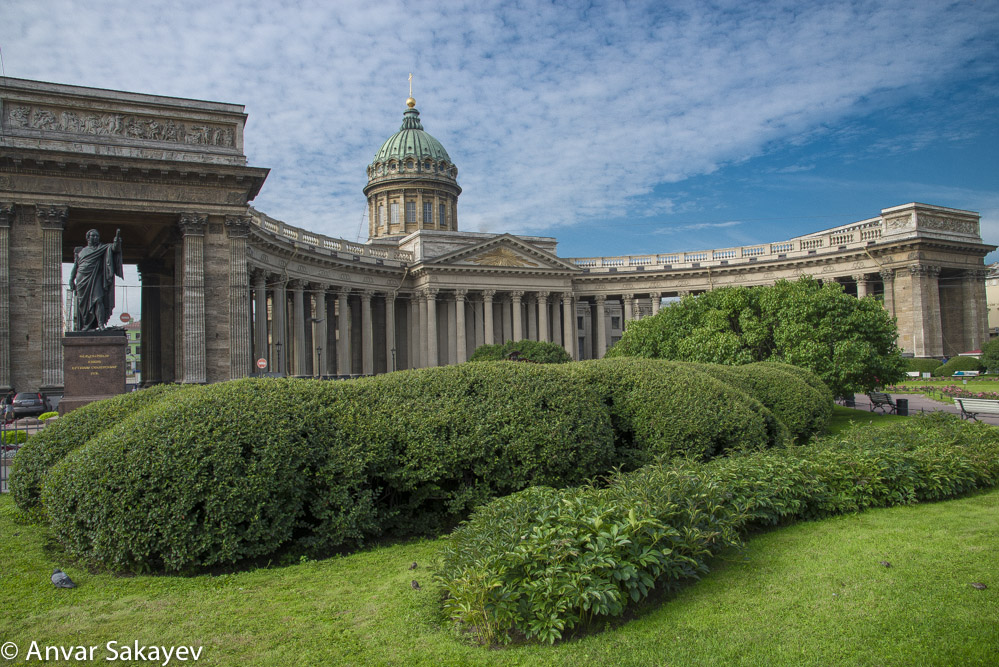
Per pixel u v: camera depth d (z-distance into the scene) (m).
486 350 58.56
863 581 8.27
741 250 76.75
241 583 8.97
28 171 36.97
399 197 88.56
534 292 76.88
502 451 11.33
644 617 7.48
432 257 70.50
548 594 7.05
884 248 66.12
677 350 36.47
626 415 14.29
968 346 69.19
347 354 65.94
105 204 38.53
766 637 6.85
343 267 65.12
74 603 8.30
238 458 9.57
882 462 12.56
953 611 7.31
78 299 25.50
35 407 34.81
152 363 50.09
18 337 36.62
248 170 40.69
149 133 39.91
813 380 24.11
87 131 38.62
